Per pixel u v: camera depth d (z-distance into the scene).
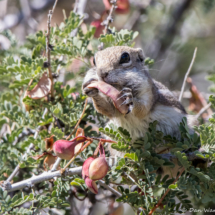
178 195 8.13
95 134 9.85
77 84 11.27
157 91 10.57
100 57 9.21
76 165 9.27
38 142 8.80
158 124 10.02
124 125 9.84
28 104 9.66
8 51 11.73
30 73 9.36
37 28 16.47
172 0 17.97
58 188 8.28
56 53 10.00
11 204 7.43
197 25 18.25
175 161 9.25
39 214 7.73
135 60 9.73
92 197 10.94
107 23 10.90
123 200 7.94
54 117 9.80
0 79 11.04
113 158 8.91
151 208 7.64
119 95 7.95
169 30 17.38
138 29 17.75
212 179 7.80
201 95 12.85
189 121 10.44
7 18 16.83
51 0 18.41
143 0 17.39
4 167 9.65
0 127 10.19
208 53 17.86
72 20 10.41
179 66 17.08
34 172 9.41
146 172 7.59
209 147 7.44
